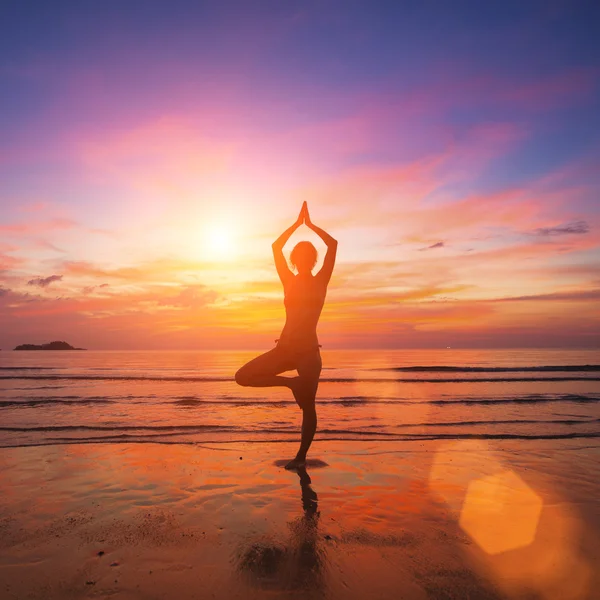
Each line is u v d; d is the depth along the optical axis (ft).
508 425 26.25
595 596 7.63
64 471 15.55
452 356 201.67
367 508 12.12
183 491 13.42
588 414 31.45
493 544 9.84
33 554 9.12
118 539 9.91
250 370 15.30
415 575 8.34
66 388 50.88
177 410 32.30
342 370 92.79
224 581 8.02
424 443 20.71
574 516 11.64
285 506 12.20
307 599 7.42
